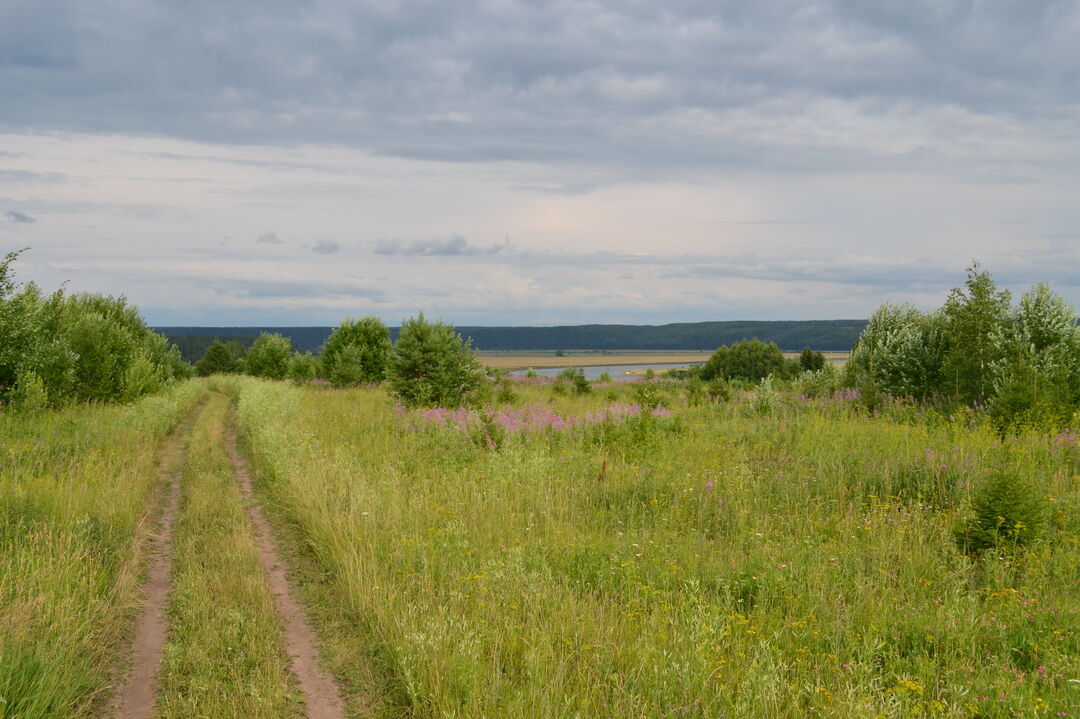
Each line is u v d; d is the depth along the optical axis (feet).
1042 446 40.16
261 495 41.09
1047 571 22.58
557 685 16.05
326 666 19.38
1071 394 51.29
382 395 99.30
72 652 18.25
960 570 22.31
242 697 17.26
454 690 16.44
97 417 63.67
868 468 37.17
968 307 58.13
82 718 16.29
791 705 15.03
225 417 88.33
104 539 28.27
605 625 19.63
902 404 61.41
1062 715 14.21
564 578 23.39
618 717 14.89
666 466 40.57
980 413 51.75
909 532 26.76
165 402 79.97
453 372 78.43
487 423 53.16
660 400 77.66
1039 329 56.03
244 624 21.56
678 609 20.06
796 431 51.21
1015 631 18.61
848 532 27.07
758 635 18.49
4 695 15.37
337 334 147.33
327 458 44.37
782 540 27.12
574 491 35.35
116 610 22.39
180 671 18.78
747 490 34.35
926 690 16.08
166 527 34.12
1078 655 16.99
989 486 26.48
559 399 93.25
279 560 28.99
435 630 18.80
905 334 66.95
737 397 83.56
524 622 20.02
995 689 15.57
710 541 27.99
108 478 38.24
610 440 49.73
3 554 24.11
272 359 178.09
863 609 20.36
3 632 18.04
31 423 54.60
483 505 32.19
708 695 15.72
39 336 67.82
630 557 25.39
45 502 30.94
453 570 24.21
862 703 14.42
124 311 114.52
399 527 29.40
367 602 22.09
